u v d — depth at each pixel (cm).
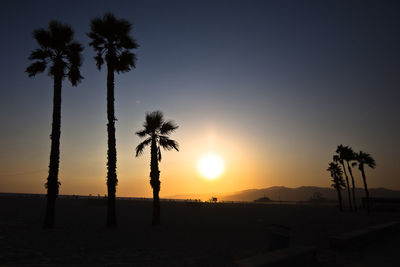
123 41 2403
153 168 2556
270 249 1146
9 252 1089
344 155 6312
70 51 2330
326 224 2748
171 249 1298
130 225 2359
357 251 1204
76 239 1498
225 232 2050
